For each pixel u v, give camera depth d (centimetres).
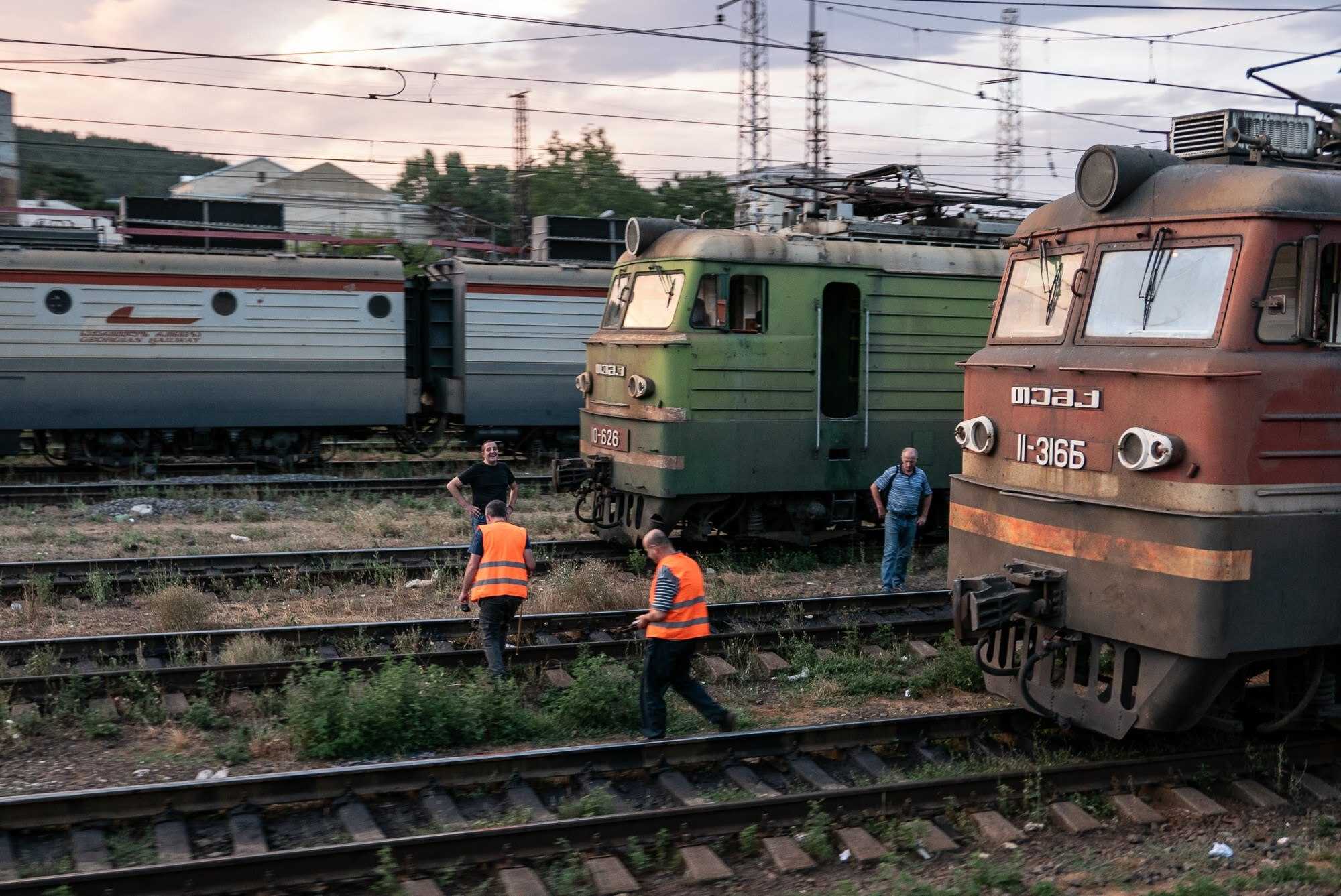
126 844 568
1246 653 623
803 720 809
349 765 694
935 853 599
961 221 1431
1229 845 614
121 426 1856
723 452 1234
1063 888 566
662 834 586
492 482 1125
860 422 1301
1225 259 625
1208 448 602
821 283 1267
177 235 2036
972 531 755
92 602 1070
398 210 4522
